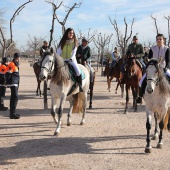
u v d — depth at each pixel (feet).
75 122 31.65
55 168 18.56
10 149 22.29
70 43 27.94
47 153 21.47
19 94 54.75
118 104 44.39
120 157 20.76
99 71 143.23
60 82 25.63
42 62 25.08
